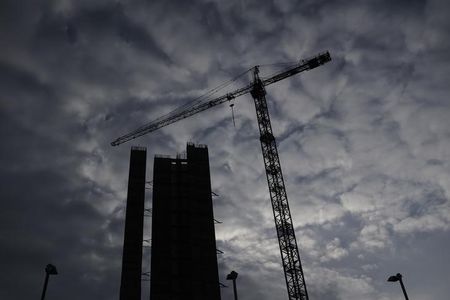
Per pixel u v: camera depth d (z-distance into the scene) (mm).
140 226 110375
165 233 111375
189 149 129500
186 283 104188
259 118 137750
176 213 115625
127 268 102438
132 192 116562
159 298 100625
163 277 103938
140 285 100438
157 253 107438
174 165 125812
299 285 107188
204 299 101625
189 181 122438
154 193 118438
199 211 116438
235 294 60375
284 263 110875
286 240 113812
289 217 117438
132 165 122312
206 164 127000
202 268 106500
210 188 122125
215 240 112500
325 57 141750
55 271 55281
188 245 110625
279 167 126875
